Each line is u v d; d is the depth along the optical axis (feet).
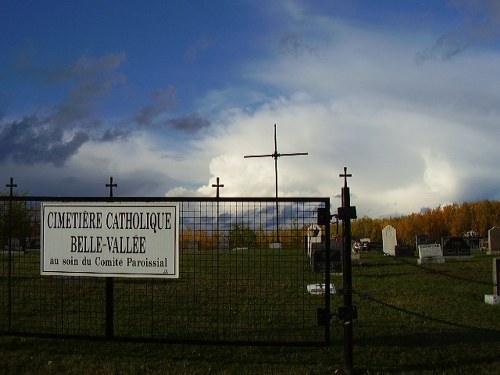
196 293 46.21
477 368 24.59
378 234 333.62
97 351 27.09
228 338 30.53
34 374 23.75
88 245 26.55
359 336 30.91
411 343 29.19
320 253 50.55
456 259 98.32
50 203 26.96
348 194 24.25
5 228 33.37
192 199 25.88
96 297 44.62
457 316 38.04
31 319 35.83
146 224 26.12
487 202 322.96
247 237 28.68
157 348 27.63
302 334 31.24
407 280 60.59
